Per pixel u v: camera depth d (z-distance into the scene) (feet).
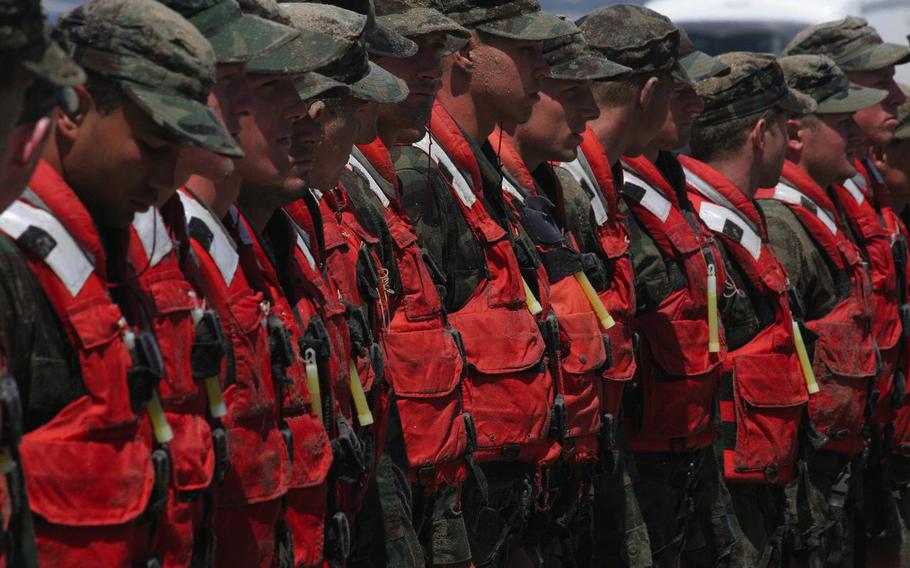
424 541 44.93
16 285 27.55
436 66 45.44
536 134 51.75
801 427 61.57
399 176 46.06
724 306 59.31
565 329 50.44
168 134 28.66
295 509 36.58
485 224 47.26
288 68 34.88
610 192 54.13
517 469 48.29
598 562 55.11
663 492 57.47
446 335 44.70
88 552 28.50
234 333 33.73
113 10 28.81
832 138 68.13
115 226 29.81
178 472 30.71
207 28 33.04
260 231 36.70
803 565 64.13
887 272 70.59
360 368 40.55
